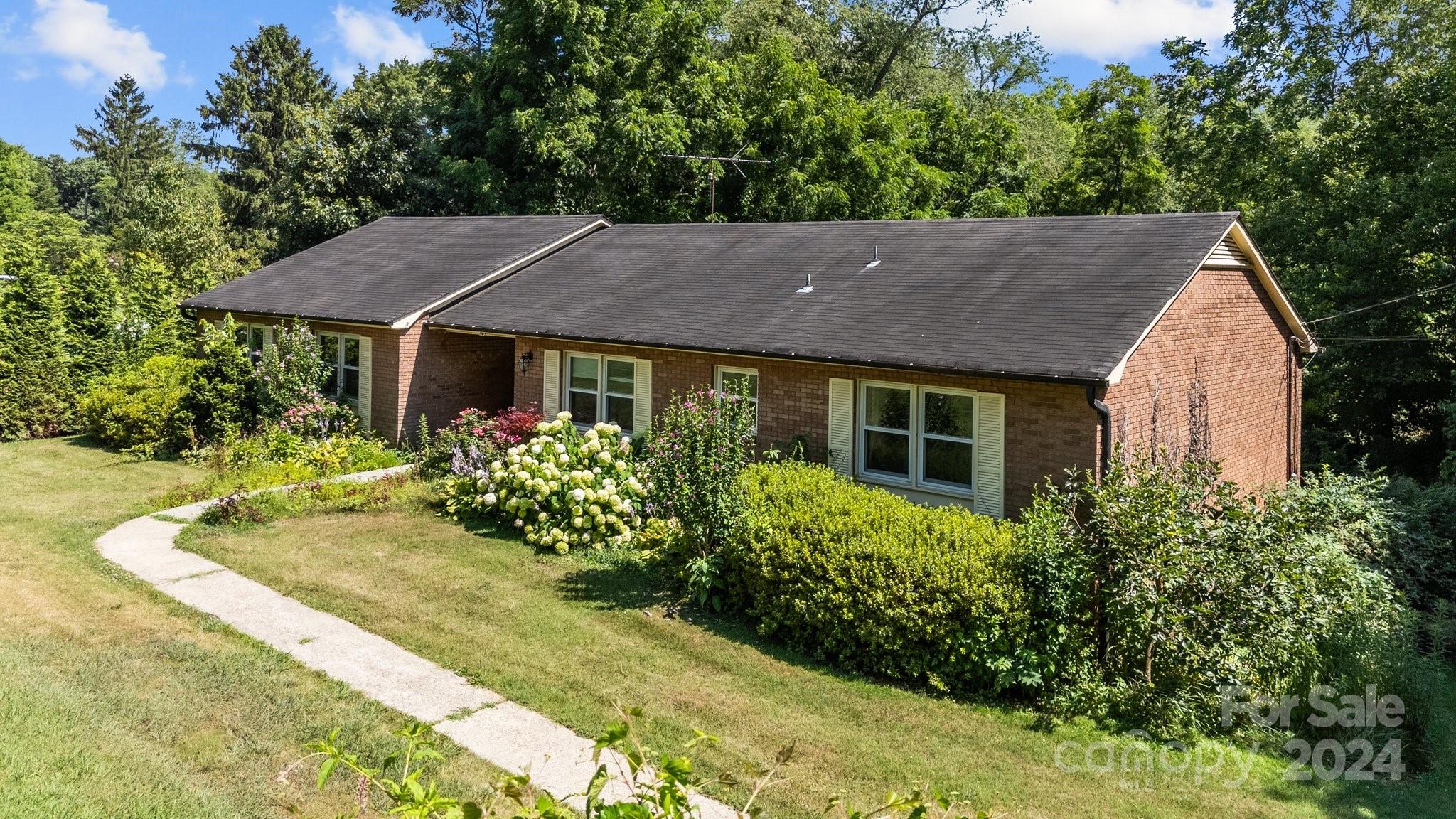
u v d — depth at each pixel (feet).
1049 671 30.32
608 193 104.27
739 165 101.50
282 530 47.16
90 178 290.35
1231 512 30.99
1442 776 27.78
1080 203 110.52
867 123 103.50
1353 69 90.17
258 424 66.08
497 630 34.76
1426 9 85.40
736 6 127.24
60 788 20.49
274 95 195.42
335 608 36.45
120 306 81.56
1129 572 30.22
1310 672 29.89
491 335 61.87
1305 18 91.86
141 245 115.34
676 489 38.68
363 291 72.18
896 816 22.81
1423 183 72.13
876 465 46.93
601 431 49.52
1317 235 80.84
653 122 99.04
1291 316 57.31
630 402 57.72
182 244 112.98
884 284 51.55
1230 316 51.39
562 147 98.99
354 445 63.26
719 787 24.06
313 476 55.62
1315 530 40.16
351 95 116.26
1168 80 101.50
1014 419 41.50
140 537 45.21
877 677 32.07
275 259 117.39
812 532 34.71
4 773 20.81
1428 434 77.36
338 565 41.78
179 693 27.94
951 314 45.57
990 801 24.21
